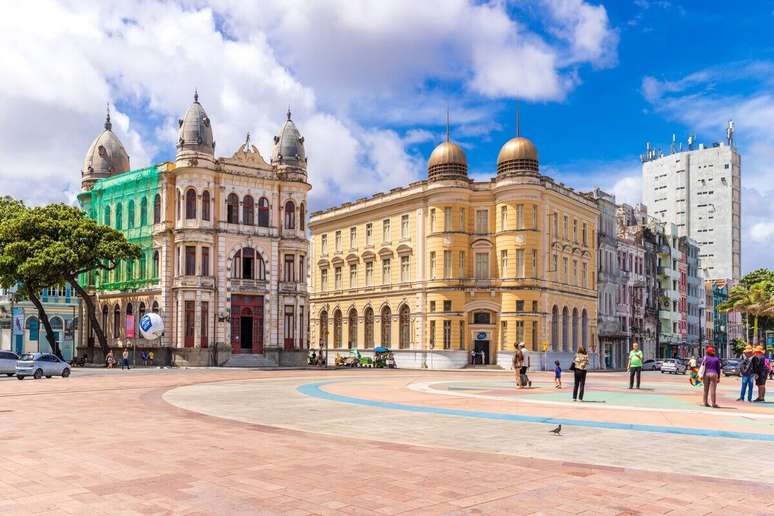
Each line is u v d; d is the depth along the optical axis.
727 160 163.50
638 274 100.94
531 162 75.12
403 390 33.56
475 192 76.38
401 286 80.19
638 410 24.23
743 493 11.40
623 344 94.56
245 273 71.06
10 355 48.38
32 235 63.38
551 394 31.95
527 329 72.69
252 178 71.75
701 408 25.31
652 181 175.25
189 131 68.81
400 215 81.44
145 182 72.62
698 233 165.75
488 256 75.69
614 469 13.28
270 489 11.41
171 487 11.52
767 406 26.80
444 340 75.00
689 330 121.00
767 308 96.69
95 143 83.62
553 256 76.56
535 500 10.82
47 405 25.48
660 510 10.31
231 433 17.88
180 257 67.62
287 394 30.88
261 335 71.25
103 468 13.06
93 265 65.50
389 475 12.55
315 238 95.81
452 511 10.17
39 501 10.55
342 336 88.94
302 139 76.56
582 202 83.31
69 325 86.94
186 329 67.31
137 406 25.16
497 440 16.89
